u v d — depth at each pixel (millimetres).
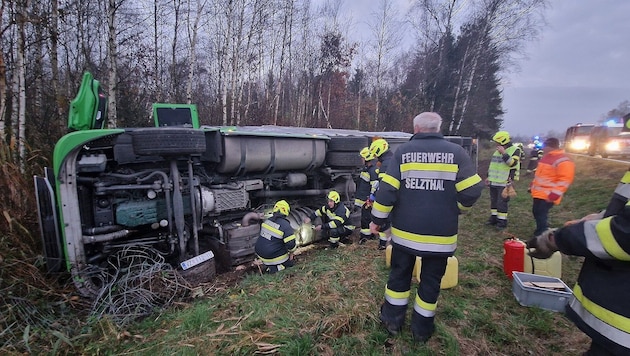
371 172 4965
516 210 7547
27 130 5953
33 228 3877
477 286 3582
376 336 2529
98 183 3309
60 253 3172
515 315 3016
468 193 2221
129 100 10445
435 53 21094
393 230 2492
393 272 2561
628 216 1256
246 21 13930
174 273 3512
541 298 3084
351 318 2723
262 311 2816
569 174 4426
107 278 3326
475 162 11414
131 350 2479
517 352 2531
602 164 12109
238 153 4379
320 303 2969
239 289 3494
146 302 3115
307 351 2307
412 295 3285
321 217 5520
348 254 4477
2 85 4582
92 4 11172
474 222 6602
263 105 17250
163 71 13875
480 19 19281
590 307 1479
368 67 21312
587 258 1544
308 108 20016
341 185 6215
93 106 3551
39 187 3145
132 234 3686
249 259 4609
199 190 4035
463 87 20719
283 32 16875
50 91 7852
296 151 5125
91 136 3209
